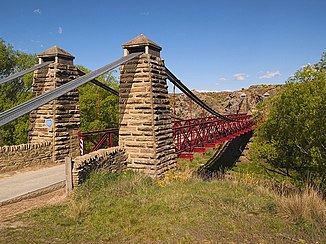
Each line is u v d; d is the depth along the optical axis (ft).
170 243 19.36
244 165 106.01
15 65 94.53
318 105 46.01
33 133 48.60
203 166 96.89
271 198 28.76
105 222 23.12
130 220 23.25
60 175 38.42
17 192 30.50
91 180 32.50
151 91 40.93
